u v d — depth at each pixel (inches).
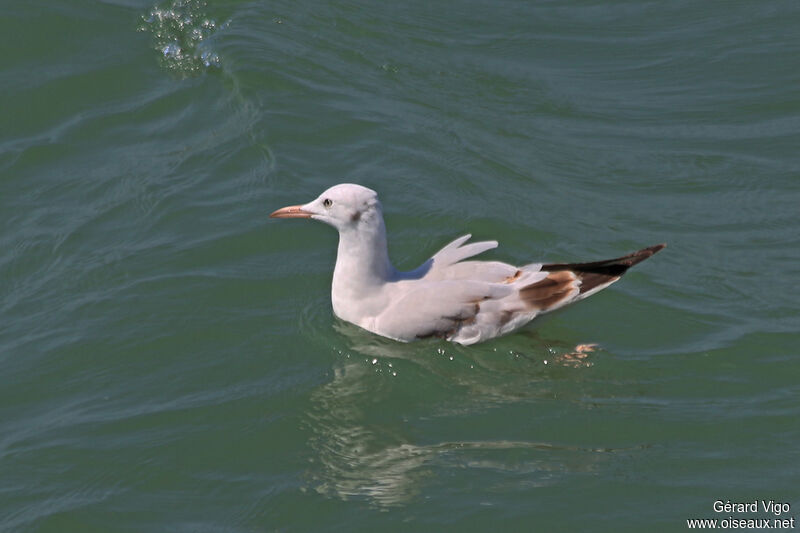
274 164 632.4
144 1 793.6
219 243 569.3
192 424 446.6
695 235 587.5
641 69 762.2
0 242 572.1
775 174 645.9
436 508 391.5
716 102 722.2
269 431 442.6
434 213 597.0
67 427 446.0
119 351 494.0
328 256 568.1
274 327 513.3
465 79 740.0
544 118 703.7
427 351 499.8
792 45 780.6
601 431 437.4
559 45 790.5
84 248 565.9
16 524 394.6
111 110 689.6
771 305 525.0
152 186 613.9
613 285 543.5
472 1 842.8
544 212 604.1
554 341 504.7
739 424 438.9
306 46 758.5
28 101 692.7
